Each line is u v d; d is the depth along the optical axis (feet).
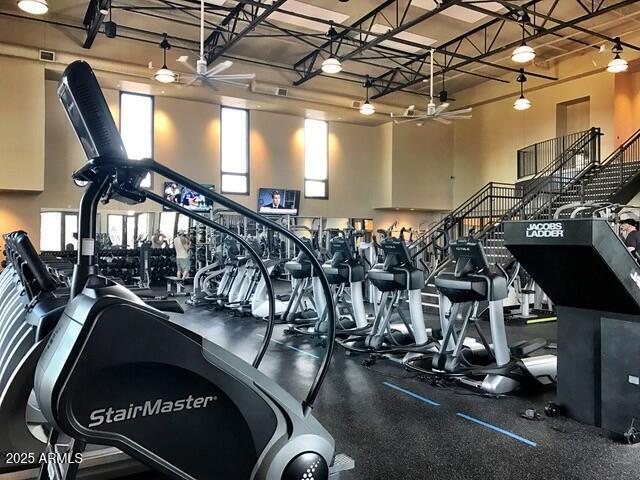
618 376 9.78
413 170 50.62
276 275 42.19
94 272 5.00
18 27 32.07
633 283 9.20
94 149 4.49
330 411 11.50
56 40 33.19
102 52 34.83
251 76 26.45
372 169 51.78
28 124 32.45
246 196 44.78
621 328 9.70
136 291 11.57
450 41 36.50
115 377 4.28
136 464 6.58
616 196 31.94
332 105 45.55
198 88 38.88
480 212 47.50
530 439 9.83
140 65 36.06
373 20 31.48
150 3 31.35
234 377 5.10
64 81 4.61
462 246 13.25
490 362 15.16
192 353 4.76
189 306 28.50
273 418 5.48
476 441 9.77
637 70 39.47
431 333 17.92
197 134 42.47
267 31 35.37
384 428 10.46
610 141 39.27
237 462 5.16
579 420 10.61
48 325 6.80
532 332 21.24
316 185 48.62
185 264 35.73
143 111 40.37
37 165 32.65
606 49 37.78
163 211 40.09
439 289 13.65
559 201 35.06
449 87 49.32
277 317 23.57
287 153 46.96
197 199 40.96
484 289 12.78
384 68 43.29
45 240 35.19
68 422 4.06
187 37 36.73
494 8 31.24
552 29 30.09
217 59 39.29
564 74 41.57
